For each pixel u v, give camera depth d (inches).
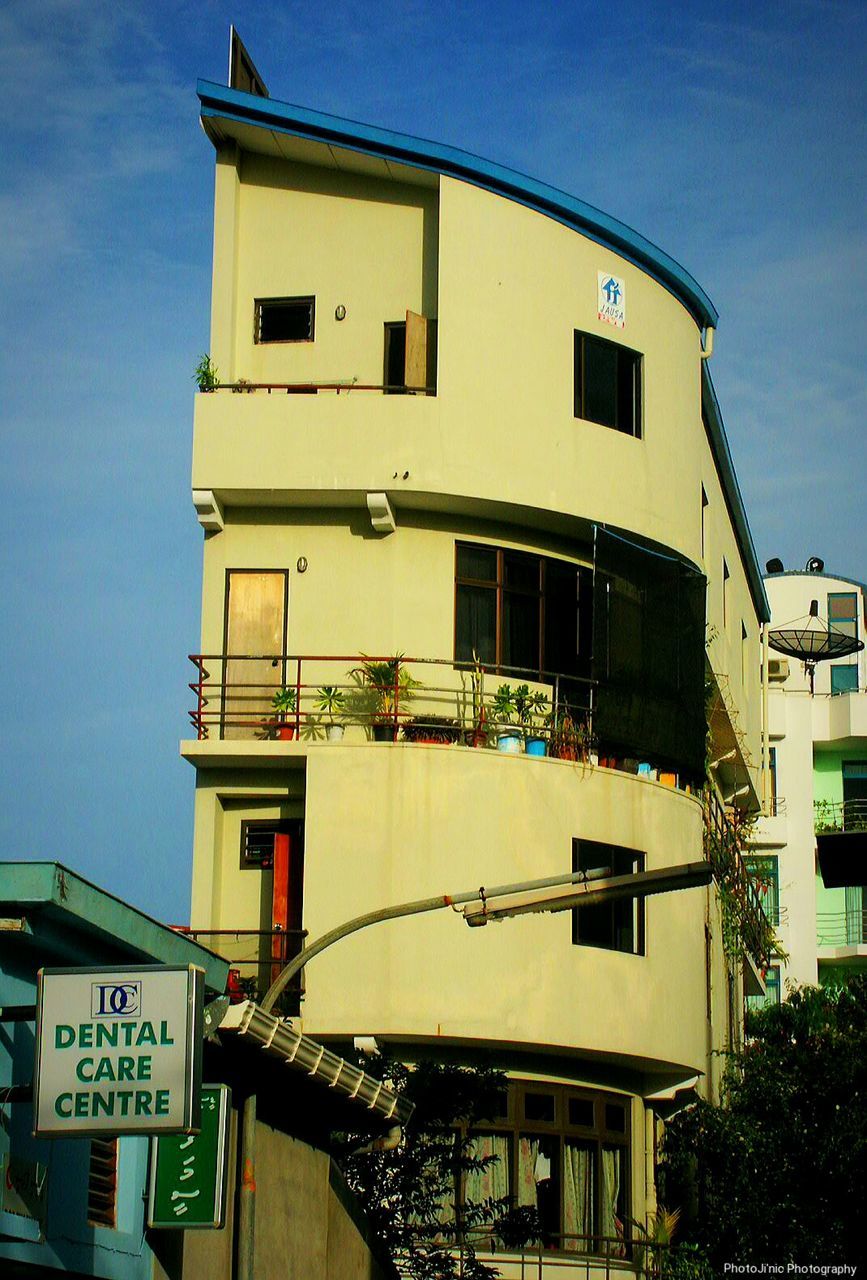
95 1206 620.4
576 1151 1194.0
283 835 1187.3
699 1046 1274.6
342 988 1122.0
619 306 1300.4
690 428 1366.9
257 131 1253.7
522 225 1254.9
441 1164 1021.8
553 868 1172.5
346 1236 879.1
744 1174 1222.3
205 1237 693.9
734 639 1644.9
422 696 1207.6
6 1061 569.0
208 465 1210.0
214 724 1178.0
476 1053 1160.2
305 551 1228.5
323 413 1211.9
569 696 1266.0
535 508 1228.5
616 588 1250.0
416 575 1226.0
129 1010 552.1
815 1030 1369.3
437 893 1138.0
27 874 559.2
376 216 1274.6
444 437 1208.2
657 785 1252.5
